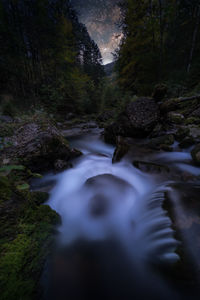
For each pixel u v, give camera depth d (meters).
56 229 1.60
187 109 8.12
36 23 20.39
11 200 1.61
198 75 11.91
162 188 2.63
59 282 1.13
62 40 21.92
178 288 1.16
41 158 3.57
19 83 20.94
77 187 3.15
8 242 1.15
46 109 16.94
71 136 9.18
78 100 22.61
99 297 1.13
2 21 17.73
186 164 3.57
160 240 1.59
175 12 16.45
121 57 18.95
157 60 15.19
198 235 1.42
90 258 1.44
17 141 3.65
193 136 4.78
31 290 0.93
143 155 4.27
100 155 4.95
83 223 2.07
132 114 5.86
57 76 23.52
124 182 2.89
